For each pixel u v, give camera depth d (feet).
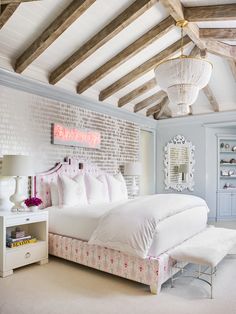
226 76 18.90
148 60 16.51
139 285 9.89
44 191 14.39
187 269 11.60
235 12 11.35
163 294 9.19
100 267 10.70
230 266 11.95
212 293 9.25
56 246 12.44
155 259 9.24
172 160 24.67
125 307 8.27
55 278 10.44
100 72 15.99
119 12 12.25
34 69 14.55
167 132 25.09
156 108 23.85
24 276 10.62
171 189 24.67
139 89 19.66
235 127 23.48
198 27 13.74
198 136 23.44
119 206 11.14
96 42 13.25
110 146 19.88
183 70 9.70
